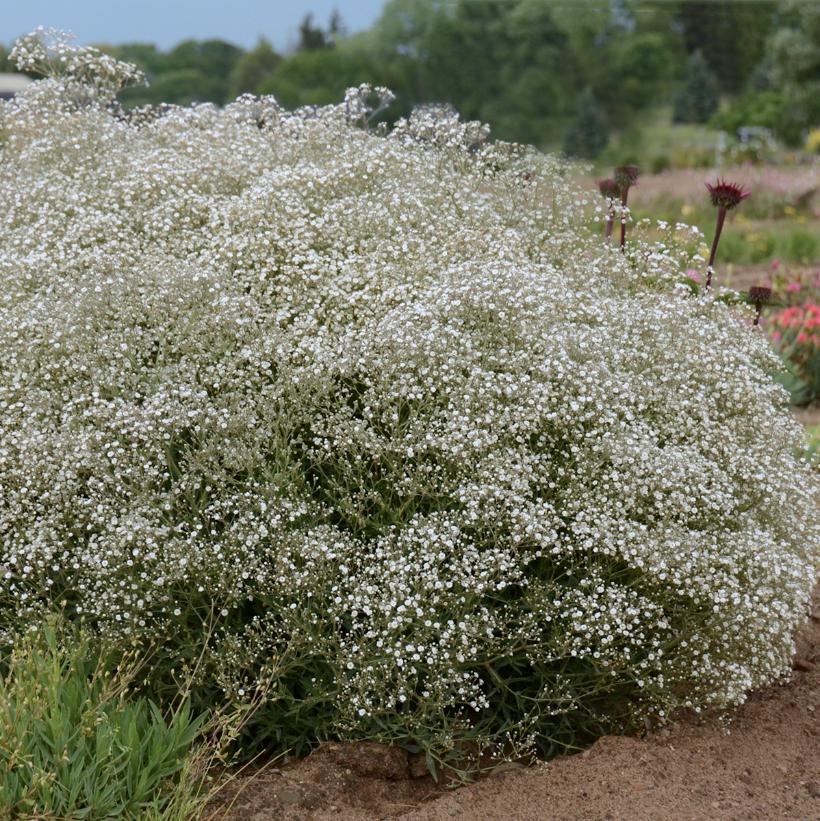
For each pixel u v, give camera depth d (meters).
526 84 53.69
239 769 4.25
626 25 58.72
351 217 5.47
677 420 4.77
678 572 4.20
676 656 4.48
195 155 6.23
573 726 4.66
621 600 4.22
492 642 4.21
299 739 4.40
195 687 4.32
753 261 19.66
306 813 4.02
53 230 5.59
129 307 4.88
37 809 3.52
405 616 4.11
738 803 4.02
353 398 4.95
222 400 4.56
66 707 3.83
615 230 8.59
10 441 4.58
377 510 4.62
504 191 6.25
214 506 4.32
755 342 5.45
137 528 4.11
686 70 57.56
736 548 4.47
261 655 4.30
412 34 53.56
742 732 4.64
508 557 4.20
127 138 6.77
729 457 4.77
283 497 4.41
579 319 5.05
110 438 4.50
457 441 4.34
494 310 4.69
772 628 4.43
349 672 4.29
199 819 3.84
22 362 4.77
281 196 5.44
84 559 4.17
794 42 42.75
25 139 6.84
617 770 4.21
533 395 4.39
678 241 5.90
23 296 5.24
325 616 4.31
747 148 39.59
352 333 4.75
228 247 5.32
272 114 7.07
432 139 6.29
